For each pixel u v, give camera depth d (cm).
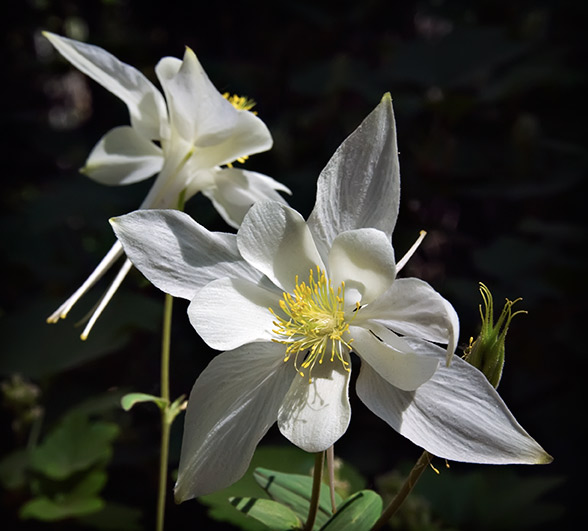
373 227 20
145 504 43
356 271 20
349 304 20
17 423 38
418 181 57
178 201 25
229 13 71
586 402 50
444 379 19
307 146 58
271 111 69
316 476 20
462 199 60
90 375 48
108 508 36
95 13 74
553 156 60
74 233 58
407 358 19
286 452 30
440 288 54
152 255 20
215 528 42
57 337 43
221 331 19
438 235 59
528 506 37
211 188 25
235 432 20
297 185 52
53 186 59
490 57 63
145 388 48
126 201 52
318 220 20
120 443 44
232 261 20
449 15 71
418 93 66
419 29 80
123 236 20
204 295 19
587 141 61
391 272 19
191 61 23
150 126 25
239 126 25
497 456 18
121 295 45
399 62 65
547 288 51
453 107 59
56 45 24
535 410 51
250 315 20
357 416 47
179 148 25
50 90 79
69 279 56
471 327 50
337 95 61
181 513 42
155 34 73
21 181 69
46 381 42
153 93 25
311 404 19
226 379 20
